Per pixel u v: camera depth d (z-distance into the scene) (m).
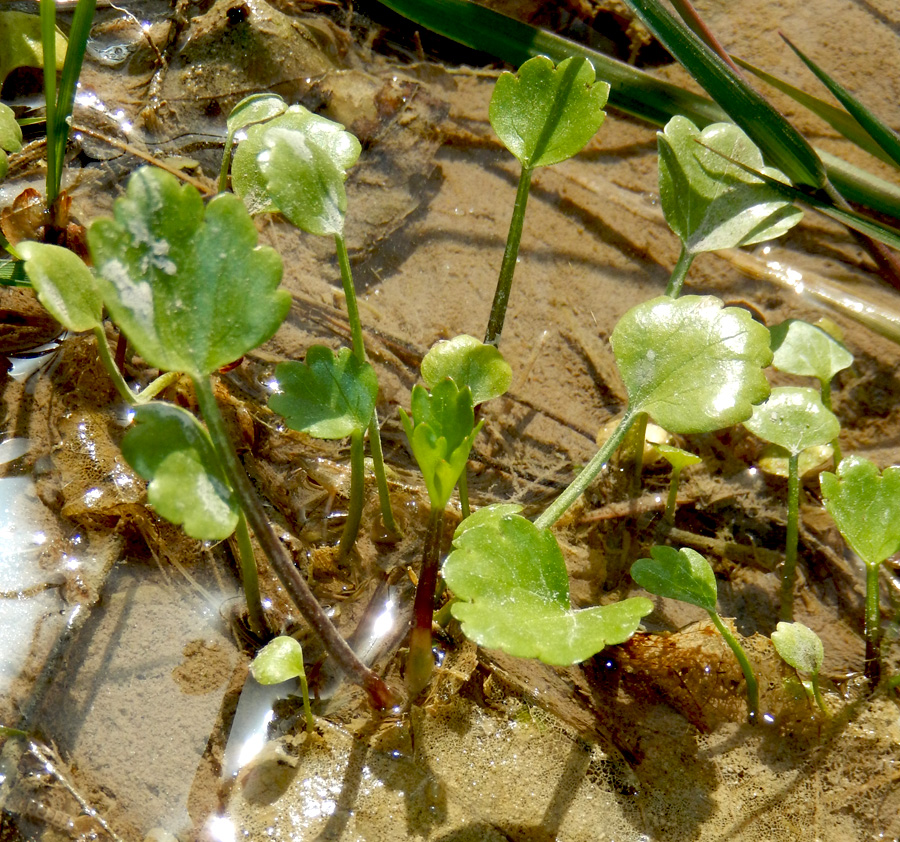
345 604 0.34
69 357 0.35
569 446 0.36
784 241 0.38
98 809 0.31
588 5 0.40
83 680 0.32
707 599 0.32
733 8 0.41
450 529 0.34
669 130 0.35
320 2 0.40
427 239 0.38
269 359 0.36
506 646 0.30
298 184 0.32
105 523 0.33
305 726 0.32
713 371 0.32
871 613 0.33
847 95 0.36
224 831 0.31
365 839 0.31
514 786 0.32
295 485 0.35
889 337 0.37
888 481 0.33
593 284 0.37
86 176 0.37
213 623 0.33
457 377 0.33
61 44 0.38
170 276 0.30
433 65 0.39
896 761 0.33
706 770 0.33
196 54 0.38
